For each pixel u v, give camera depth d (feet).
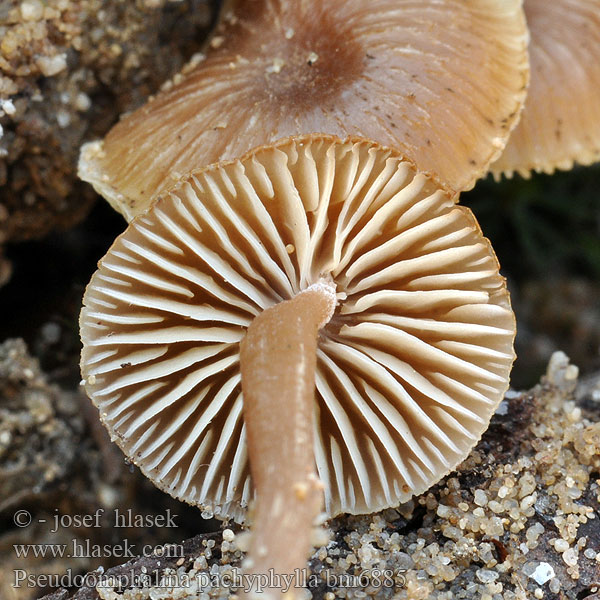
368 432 0.40
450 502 0.40
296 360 0.38
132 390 0.39
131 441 0.40
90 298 0.39
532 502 0.40
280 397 0.37
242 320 0.39
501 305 0.39
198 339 0.39
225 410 0.40
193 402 0.39
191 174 0.38
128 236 0.38
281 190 0.39
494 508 0.40
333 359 0.40
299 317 0.38
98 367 0.39
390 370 0.39
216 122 0.41
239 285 0.39
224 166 0.38
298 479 0.37
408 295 0.39
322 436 0.40
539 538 0.40
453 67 0.41
